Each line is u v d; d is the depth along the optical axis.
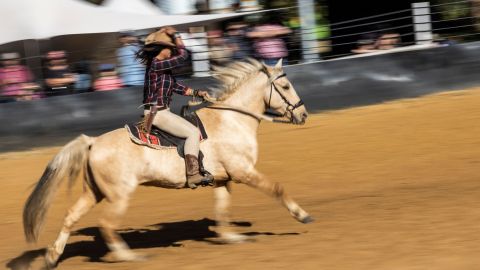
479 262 8.39
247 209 13.15
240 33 20.81
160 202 14.42
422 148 16.36
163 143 10.00
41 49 20.66
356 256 9.12
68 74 20.00
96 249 11.15
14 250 11.50
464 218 10.56
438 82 20.58
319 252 9.52
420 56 20.53
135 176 9.89
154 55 10.12
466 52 20.64
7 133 18.95
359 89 20.27
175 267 9.49
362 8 25.38
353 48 24.42
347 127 18.38
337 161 16.06
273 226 11.52
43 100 19.12
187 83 19.34
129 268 9.69
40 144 19.09
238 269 9.09
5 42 19.88
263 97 10.60
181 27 21.02
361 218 11.31
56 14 20.11
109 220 9.88
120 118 19.34
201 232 11.73
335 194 13.69
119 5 22.17
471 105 19.03
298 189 14.42
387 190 13.46
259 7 23.30
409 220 10.79
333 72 20.16
